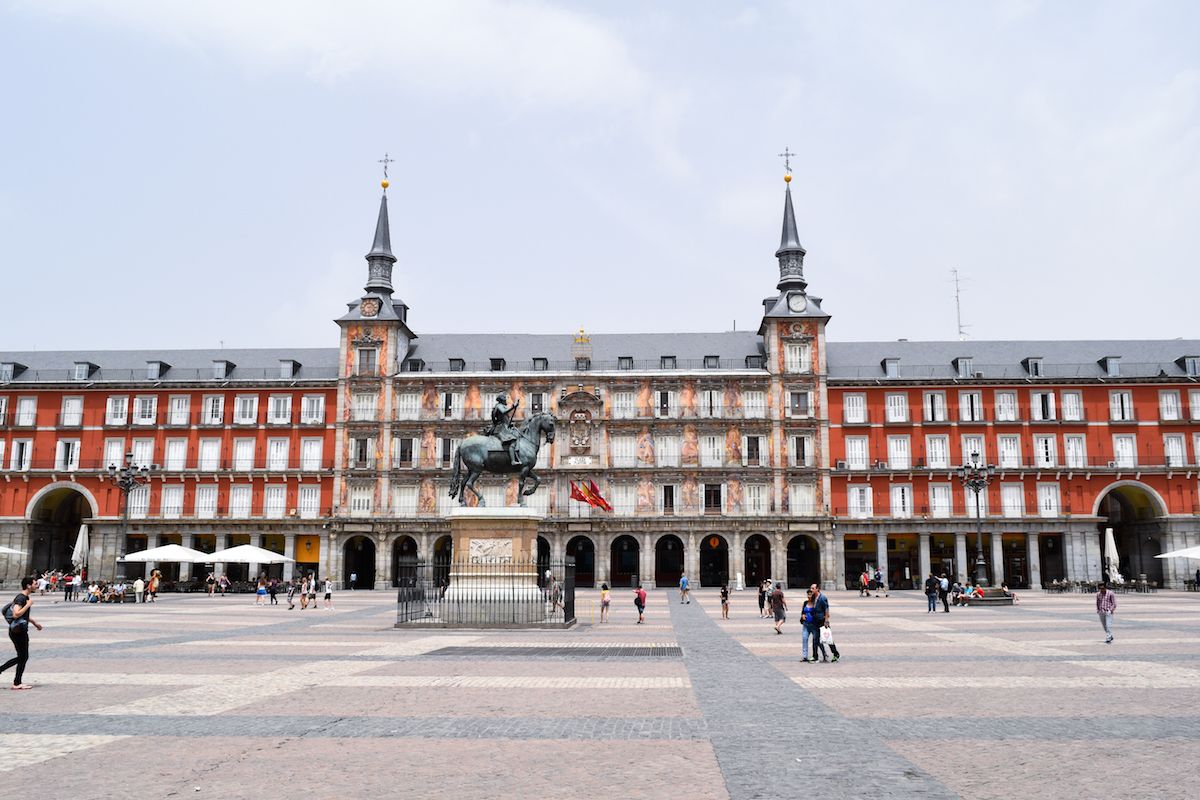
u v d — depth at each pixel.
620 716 15.17
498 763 11.80
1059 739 13.21
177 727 14.21
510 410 35.47
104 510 83.12
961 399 81.62
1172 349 85.12
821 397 81.94
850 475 81.06
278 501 83.31
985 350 86.06
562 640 29.22
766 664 22.78
